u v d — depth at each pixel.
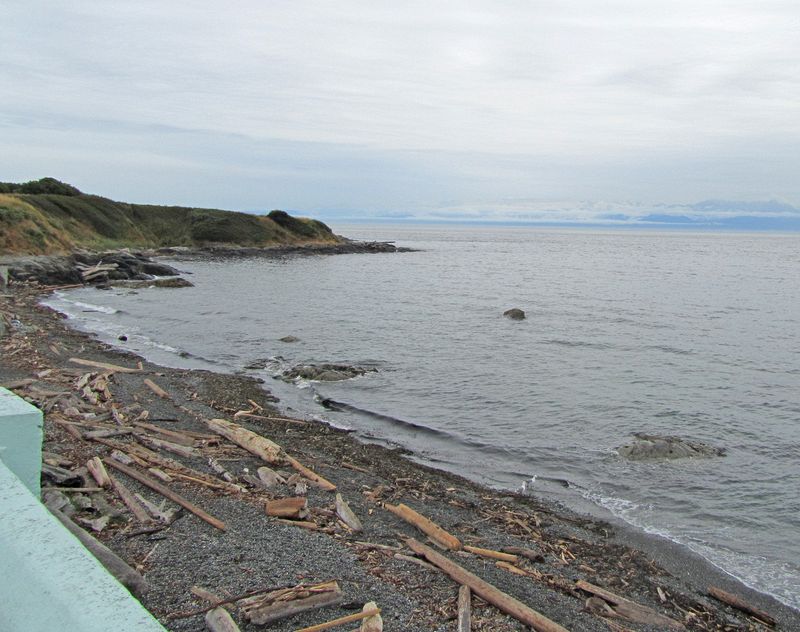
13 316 26.94
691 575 9.71
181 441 12.23
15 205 51.34
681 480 13.45
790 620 8.64
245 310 36.88
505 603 6.99
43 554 2.06
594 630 7.27
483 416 17.86
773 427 17.20
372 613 6.11
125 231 68.19
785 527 11.46
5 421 3.32
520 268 77.00
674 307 41.91
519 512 11.61
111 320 31.81
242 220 82.69
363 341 28.44
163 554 6.84
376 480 12.38
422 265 78.06
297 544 7.86
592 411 18.41
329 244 91.19
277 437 14.69
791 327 34.38
